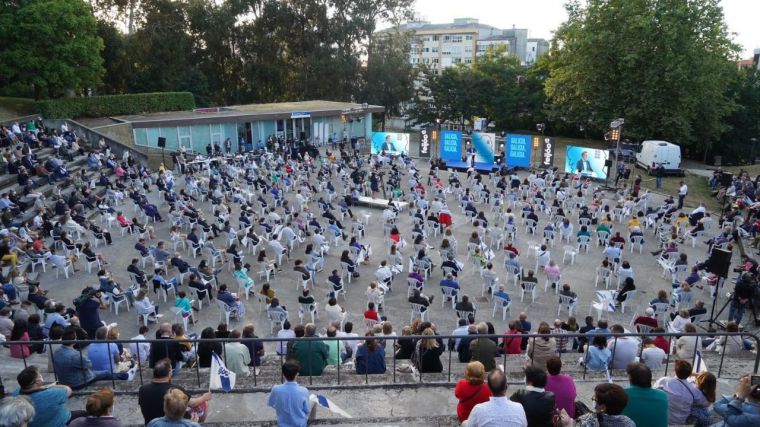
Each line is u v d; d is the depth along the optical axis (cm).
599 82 4588
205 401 781
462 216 2841
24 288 1576
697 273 1795
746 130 5644
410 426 771
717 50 4450
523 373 966
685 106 4288
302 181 3108
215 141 4281
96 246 2231
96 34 4562
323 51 6222
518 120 6669
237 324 1620
